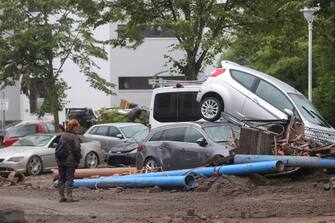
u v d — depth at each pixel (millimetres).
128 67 80000
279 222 18422
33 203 25547
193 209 21766
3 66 54625
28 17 53906
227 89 33062
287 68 61750
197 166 30828
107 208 23391
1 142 60000
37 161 41375
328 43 43938
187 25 40219
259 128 29594
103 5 43938
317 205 21688
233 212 20828
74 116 66250
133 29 43969
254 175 27656
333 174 28016
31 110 76438
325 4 27281
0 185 35500
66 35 55094
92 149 45656
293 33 43844
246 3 42812
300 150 28156
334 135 29953
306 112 31625
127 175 31406
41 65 54875
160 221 19188
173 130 32875
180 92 35906
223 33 43812
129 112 64312
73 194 29141
